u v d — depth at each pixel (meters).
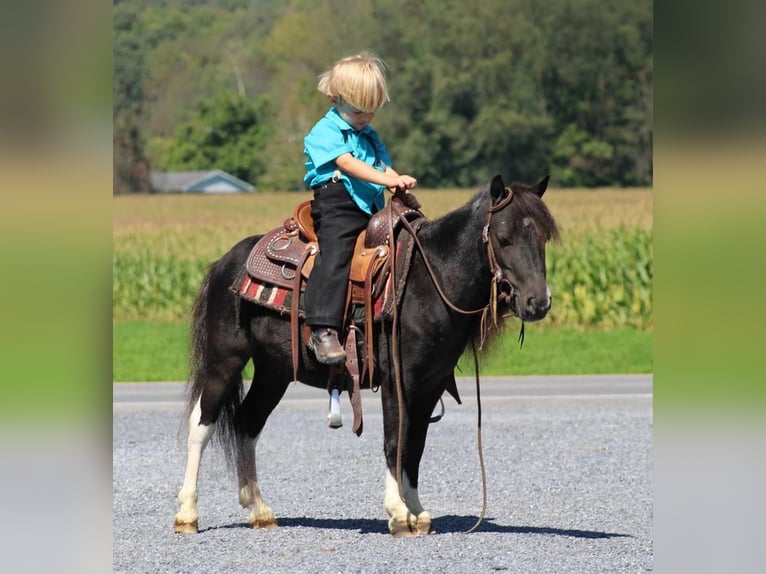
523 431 15.73
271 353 9.70
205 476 12.86
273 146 107.56
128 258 37.44
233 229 47.50
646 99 105.50
